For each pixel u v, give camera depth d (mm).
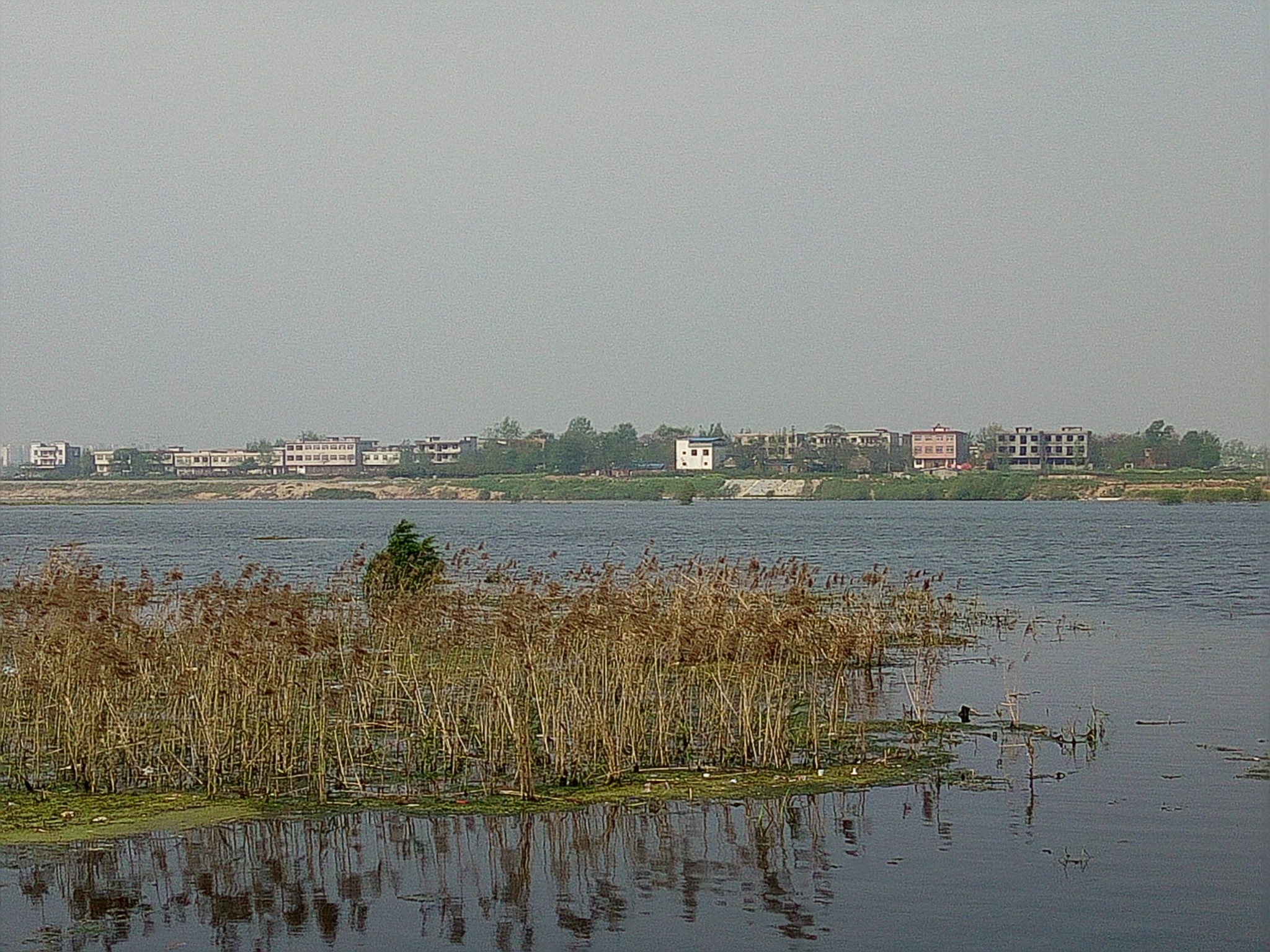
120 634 27797
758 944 15859
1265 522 145500
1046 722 28531
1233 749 25672
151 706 25578
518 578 54062
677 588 37094
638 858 19062
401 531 43594
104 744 23141
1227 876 18094
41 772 23766
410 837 20094
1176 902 17125
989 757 25016
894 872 18359
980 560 80812
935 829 20312
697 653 31703
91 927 16609
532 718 26453
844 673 35156
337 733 24969
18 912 17109
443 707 27703
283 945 16016
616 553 81562
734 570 42312
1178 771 23891
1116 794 22281
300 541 101625
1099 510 195250
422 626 33906
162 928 16578
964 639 43094
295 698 25469
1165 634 44281
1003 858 18938
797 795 22297
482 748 25094
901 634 43719
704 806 21656
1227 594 58812
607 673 26766
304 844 19781
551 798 22141
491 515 176750
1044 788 22719
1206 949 15641
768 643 31156
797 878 18188
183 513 194875
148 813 21328
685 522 145750
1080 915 16703
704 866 18672
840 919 16641
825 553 85812
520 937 16172
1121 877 18078
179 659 27047
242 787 22766
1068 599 56500
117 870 18688
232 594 31531
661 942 15953
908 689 32500
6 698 26750
